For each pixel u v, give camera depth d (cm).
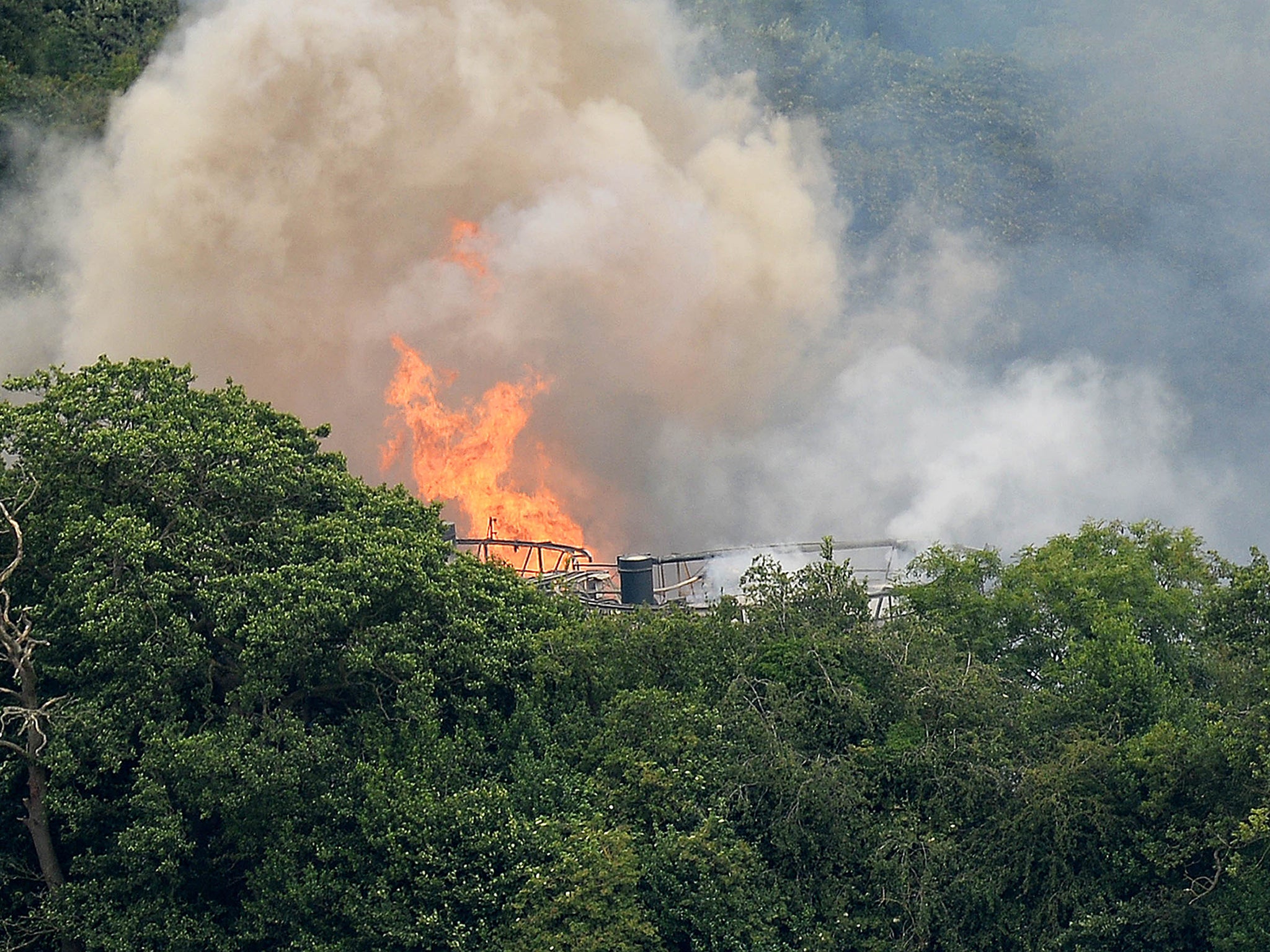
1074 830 5056
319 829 4825
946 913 4984
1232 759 4856
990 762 5181
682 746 5084
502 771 5172
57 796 4641
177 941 4641
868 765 5222
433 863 4672
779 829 4991
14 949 4725
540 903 4606
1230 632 5353
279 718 4897
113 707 4744
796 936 4881
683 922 4809
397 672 5078
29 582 5062
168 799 4638
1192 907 4969
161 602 4800
